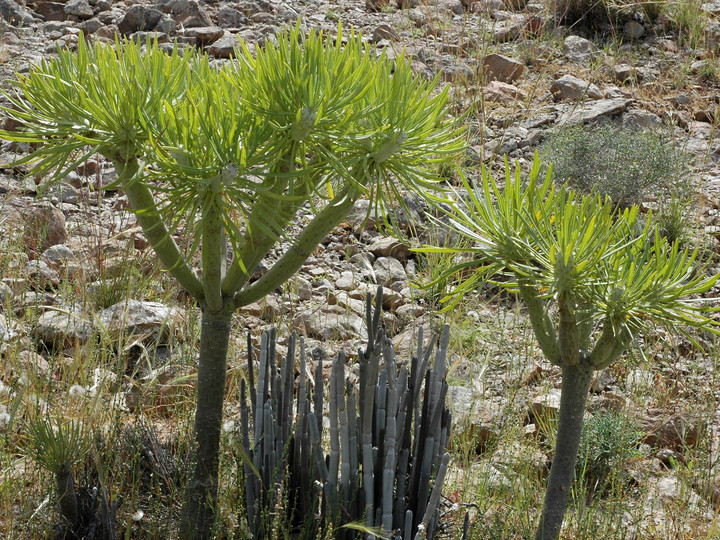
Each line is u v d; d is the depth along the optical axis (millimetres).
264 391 2420
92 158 5129
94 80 1890
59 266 4227
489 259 2219
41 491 2594
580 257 1978
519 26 7723
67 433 2445
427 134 2033
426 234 4805
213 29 6902
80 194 4645
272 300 4211
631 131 5871
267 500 2369
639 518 2797
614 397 3670
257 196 1979
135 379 3488
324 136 1914
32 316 3605
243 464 2510
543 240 2102
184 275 2201
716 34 7758
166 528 2469
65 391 3244
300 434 2381
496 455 3227
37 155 1914
